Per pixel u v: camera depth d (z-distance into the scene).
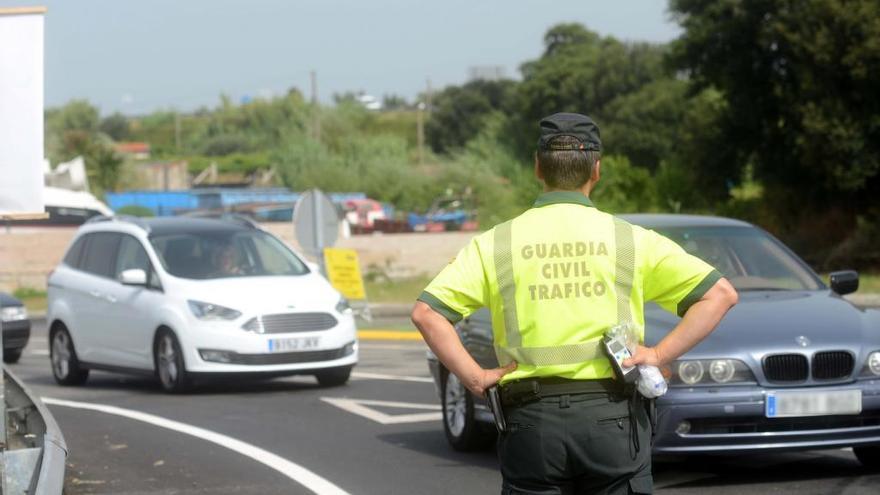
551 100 169.00
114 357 32.28
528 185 99.12
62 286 34.19
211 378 29.89
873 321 18.48
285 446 22.72
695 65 80.69
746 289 20.27
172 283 30.92
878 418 17.73
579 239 9.23
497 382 9.18
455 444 21.88
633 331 9.13
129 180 157.62
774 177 79.31
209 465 21.11
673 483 18.39
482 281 9.29
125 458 21.95
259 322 29.84
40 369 39.19
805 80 72.62
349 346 31.02
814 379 17.50
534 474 9.14
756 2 75.75
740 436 17.25
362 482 19.36
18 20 16.38
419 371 34.38
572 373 9.03
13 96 16.38
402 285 71.31
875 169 72.00
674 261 9.23
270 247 32.81
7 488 15.89
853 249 73.56
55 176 89.31
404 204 148.00
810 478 18.58
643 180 88.38
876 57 69.06
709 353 17.41
